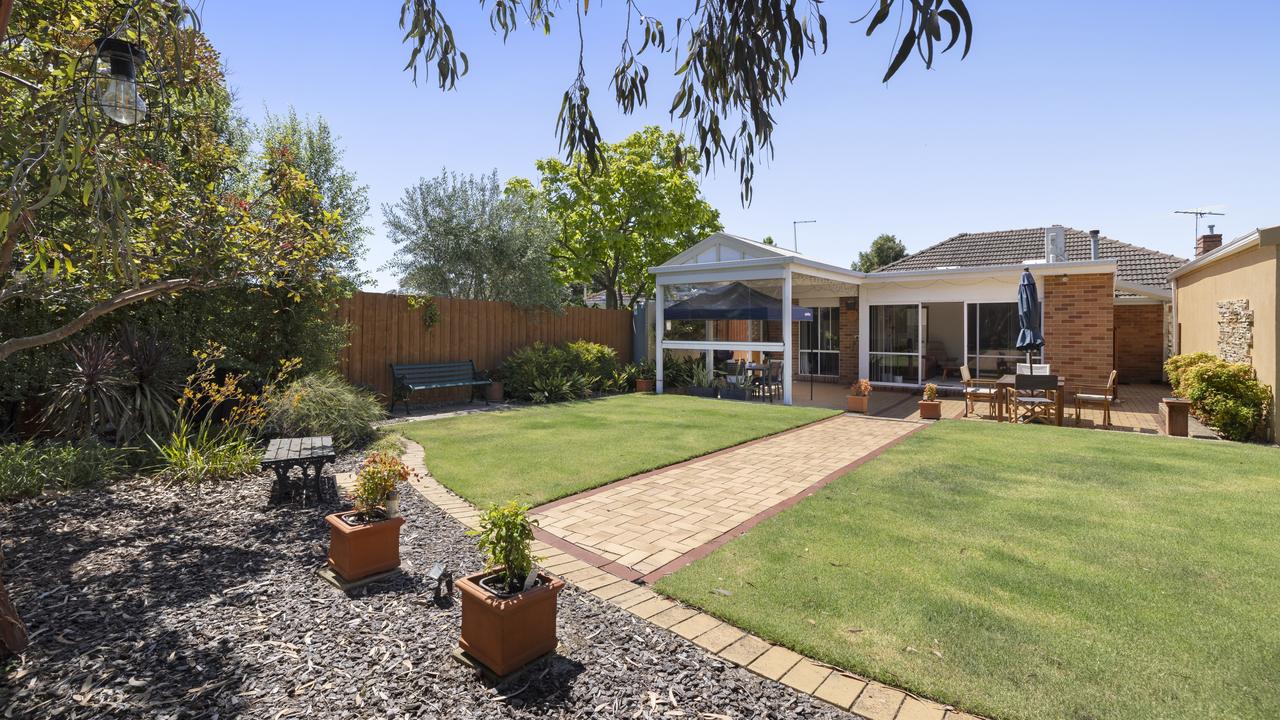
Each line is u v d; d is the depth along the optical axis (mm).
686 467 7070
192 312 8289
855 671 2795
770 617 3299
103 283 4828
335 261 10203
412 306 12125
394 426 9609
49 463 5504
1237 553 4238
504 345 14258
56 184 2543
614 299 24172
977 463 7156
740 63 2887
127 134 3730
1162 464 7027
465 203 15562
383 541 3873
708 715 2480
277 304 8844
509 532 2883
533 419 10477
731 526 4969
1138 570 3941
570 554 4359
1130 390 16094
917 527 4832
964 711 2504
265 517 4977
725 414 11180
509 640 2717
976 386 12531
